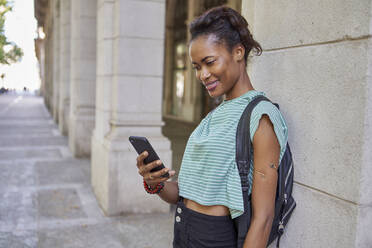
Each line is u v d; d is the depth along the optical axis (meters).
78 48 8.09
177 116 18.94
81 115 8.26
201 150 1.25
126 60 4.48
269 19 1.62
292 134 1.48
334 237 1.26
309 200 1.38
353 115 1.18
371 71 1.13
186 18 17.47
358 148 1.16
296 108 1.46
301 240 1.43
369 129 1.15
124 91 4.50
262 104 1.19
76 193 5.48
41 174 6.64
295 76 1.46
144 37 4.53
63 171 6.91
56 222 4.30
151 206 4.64
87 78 8.23
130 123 4.52
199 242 1.26
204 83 1.24
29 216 4.48
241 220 1.19
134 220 4.40
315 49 1.35
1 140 10.78
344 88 1.22
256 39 1.71
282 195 1.31
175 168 6.51
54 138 11.52
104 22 4.63
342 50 1.22
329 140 1.29
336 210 1.25
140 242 3.79
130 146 4.48
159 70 4.62
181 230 1.32
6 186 5.80
